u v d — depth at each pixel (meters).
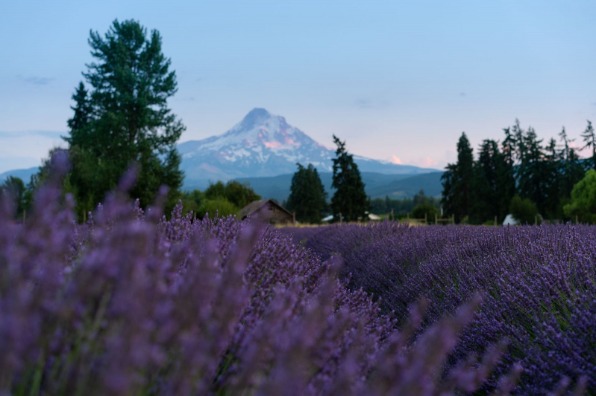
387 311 5.25
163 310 1.47
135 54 43.47
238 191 66.81
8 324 1.12
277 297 2.26
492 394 2.75
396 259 6.62
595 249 3.96
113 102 42.75
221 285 1.68
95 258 1.39
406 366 1.60
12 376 1.26
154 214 1.72
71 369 1.38
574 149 70.75
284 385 1.35
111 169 39.22
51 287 1.34
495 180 73.50
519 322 3.43
